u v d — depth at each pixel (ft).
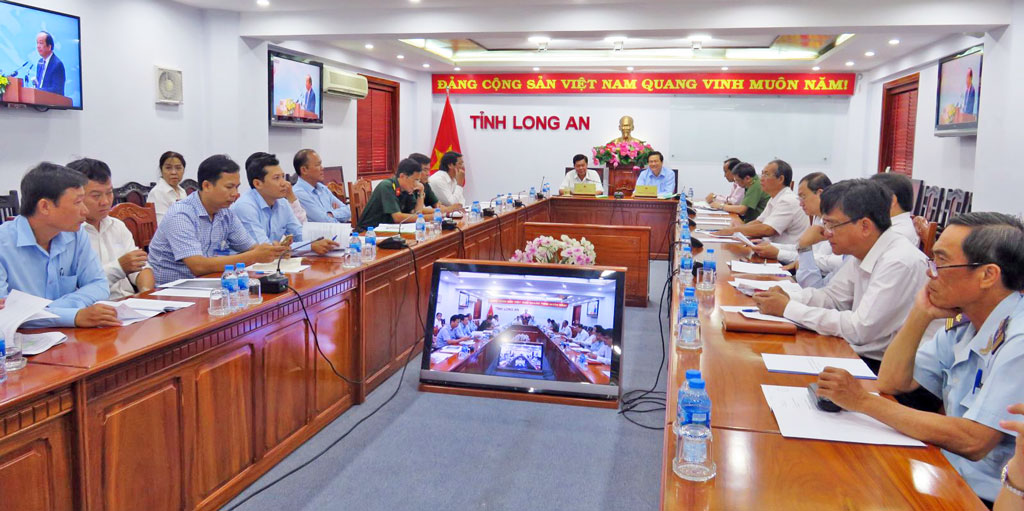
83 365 5.99
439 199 23.99
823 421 5.31
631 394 12.50
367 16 23.12
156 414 6.96
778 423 5.29
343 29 23.27
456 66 37.01
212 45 23.66
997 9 19.86
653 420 11.24
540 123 39.04
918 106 29.86
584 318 11.76
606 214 27.73
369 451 9.93
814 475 4.47
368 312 11.92
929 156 28.71
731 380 6.29
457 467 9.52
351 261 11.48
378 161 37.11
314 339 10.15
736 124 37.09
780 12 21.02
